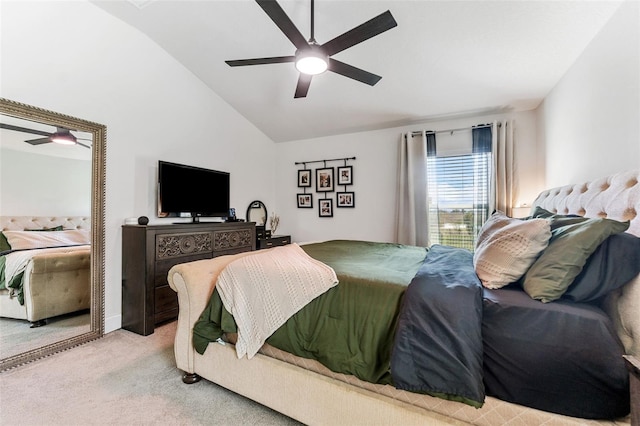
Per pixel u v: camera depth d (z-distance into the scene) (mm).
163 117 3172
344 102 3693
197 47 3061
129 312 2652
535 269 1228
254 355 1534
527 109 3424
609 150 1875
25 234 2268
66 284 2482
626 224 1123
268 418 1499
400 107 3613
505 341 1086
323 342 1351
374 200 4332
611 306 1147
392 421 1188
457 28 2359
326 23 2441
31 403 1594
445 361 1056
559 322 1041
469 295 1152
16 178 2215
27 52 2141
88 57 2502
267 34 2754
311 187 4820
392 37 2535
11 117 2119
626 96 1701
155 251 2646
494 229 1774
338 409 1299
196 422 1462
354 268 1645
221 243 3404
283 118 4293
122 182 2771
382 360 1229
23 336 2248
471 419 1103
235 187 4254
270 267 1586
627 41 1691
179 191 3195
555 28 2158
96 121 2564
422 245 3820
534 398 1028
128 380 1821
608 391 957
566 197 2182
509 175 3424
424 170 3840
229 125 4121
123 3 2504
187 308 1759
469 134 3721
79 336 2391
